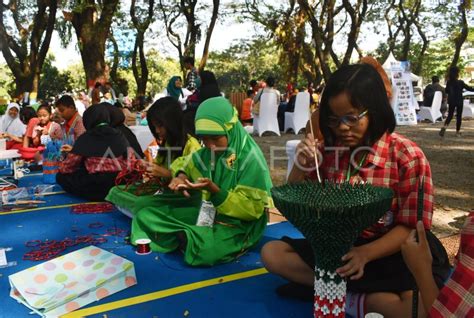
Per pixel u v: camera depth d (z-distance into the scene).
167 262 3.39
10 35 19.70
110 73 23.53
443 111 18.31
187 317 2.60
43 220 4.43
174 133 4.05
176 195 3.82
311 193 2.13
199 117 3.27
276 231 4.08
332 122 2.16
